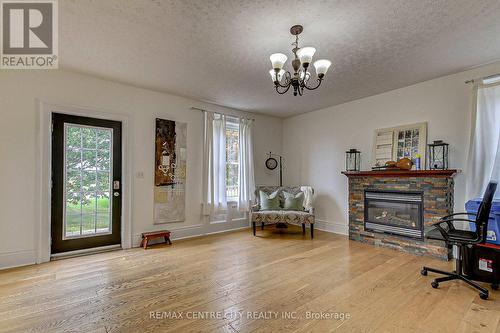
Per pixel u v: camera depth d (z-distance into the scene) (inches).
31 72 120.6
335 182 188.9
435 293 90.5
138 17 84.2
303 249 143.9
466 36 95.9
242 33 94.0
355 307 81.0
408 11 80.8
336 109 189.2
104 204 142.8
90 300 84.7
